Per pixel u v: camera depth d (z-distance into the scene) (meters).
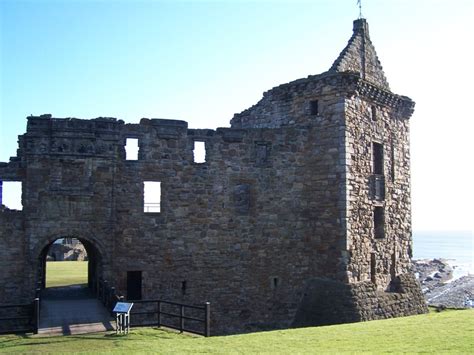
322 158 29.53
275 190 29.83
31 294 24.77
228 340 16.83
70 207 25.69
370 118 31.11
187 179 28.28
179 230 27.89
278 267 29.50
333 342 15.77
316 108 30.33
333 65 29.91
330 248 28.73
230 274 28.62
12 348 16.25
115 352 15.12
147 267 27.17
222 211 28.80
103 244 26.05
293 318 29.33
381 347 14.59
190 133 28.58
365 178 30.19
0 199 25.45
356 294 27.88
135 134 27.53
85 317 21.81
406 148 34.66
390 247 32.06
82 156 26.08
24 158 25.94
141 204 27.31
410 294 32.12
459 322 18.67
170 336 18.77
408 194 34.53
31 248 24.97
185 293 27.73
